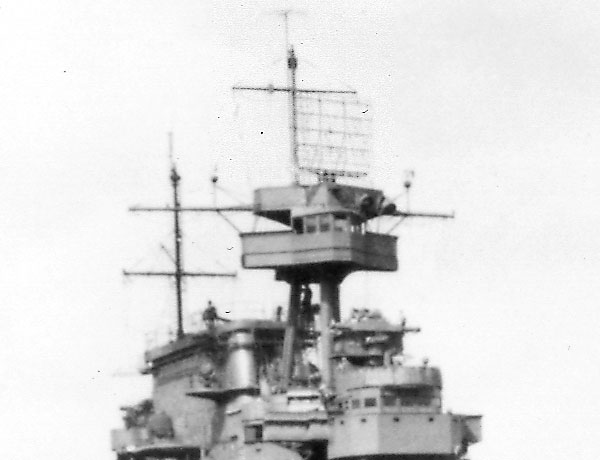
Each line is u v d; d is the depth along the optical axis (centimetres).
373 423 6538
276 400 6894
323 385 6981
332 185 7144
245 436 6956
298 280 7275
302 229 7169
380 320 6969
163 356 8125
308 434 6775
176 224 8694
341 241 7000
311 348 7362
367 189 7281
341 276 7206
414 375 6631
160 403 8188
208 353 7738
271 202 7238
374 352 6912
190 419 7894
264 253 7131
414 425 6575
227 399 7538
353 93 7512
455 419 6675
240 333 7475
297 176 7388
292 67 7488
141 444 8238
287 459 6806
